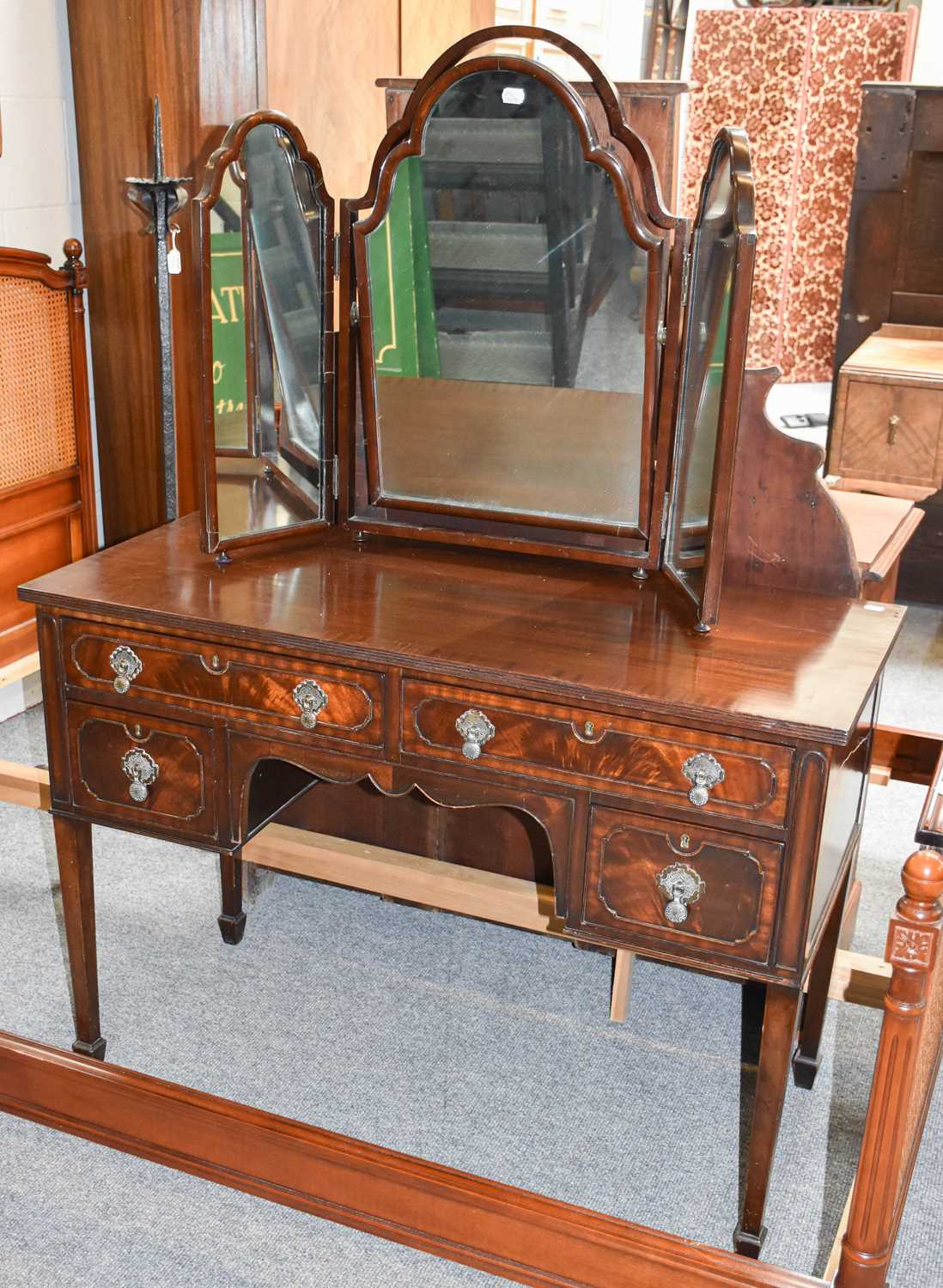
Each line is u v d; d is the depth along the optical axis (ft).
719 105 18.99
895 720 11.69
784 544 6.57
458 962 8.39
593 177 6.16
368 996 7.99
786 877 5.36
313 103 12.25
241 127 6.26
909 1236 6.23
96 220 10.97
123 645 6.29
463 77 6.20
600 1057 7.53
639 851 5.62
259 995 7.95
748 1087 7.32
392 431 6.97
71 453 10.77
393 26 13.38
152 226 10.28
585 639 5.92
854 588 6.54
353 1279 5.96
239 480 6.81
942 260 14.24
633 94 6.80
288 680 6.01
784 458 6.41
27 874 9.21
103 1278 5.90
